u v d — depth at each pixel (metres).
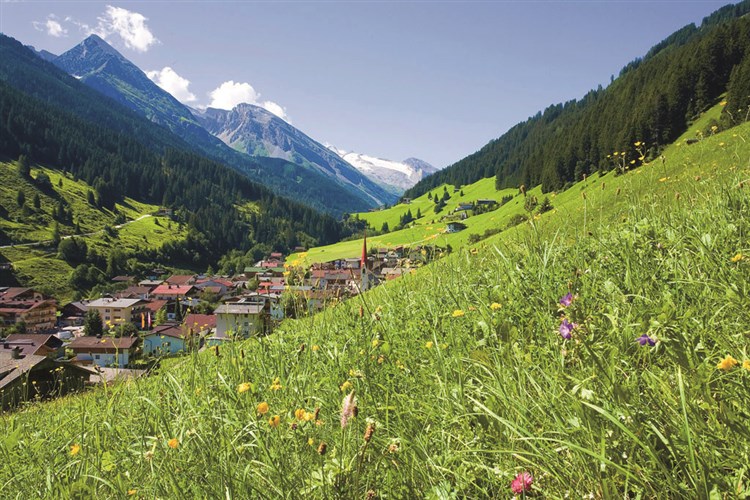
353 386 3.24
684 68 104.81
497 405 2.40
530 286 4.06
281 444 2.67
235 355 4.71
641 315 2.94
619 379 2.29
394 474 2.23
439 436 2.48
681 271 3.54
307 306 6.42
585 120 161.25
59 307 139.88
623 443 1.88
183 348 6.11
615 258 4.30
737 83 67.62
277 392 3.59
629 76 172.25
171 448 3.09
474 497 2.04
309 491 2.12
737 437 1.70
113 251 198.12
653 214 5.49
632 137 96.69
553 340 2.96
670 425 1.86
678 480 1.71
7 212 199.88
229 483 2.33
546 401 2.21
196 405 3.94
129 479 3.06
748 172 6.10
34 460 3.77
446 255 7.15
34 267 170.38
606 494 1.62
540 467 1.89
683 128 96.12
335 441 2.54
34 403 6.81
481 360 2.94
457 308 4.43
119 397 5.42
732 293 2.75
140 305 120.94
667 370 2.34
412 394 3.03
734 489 1.52
